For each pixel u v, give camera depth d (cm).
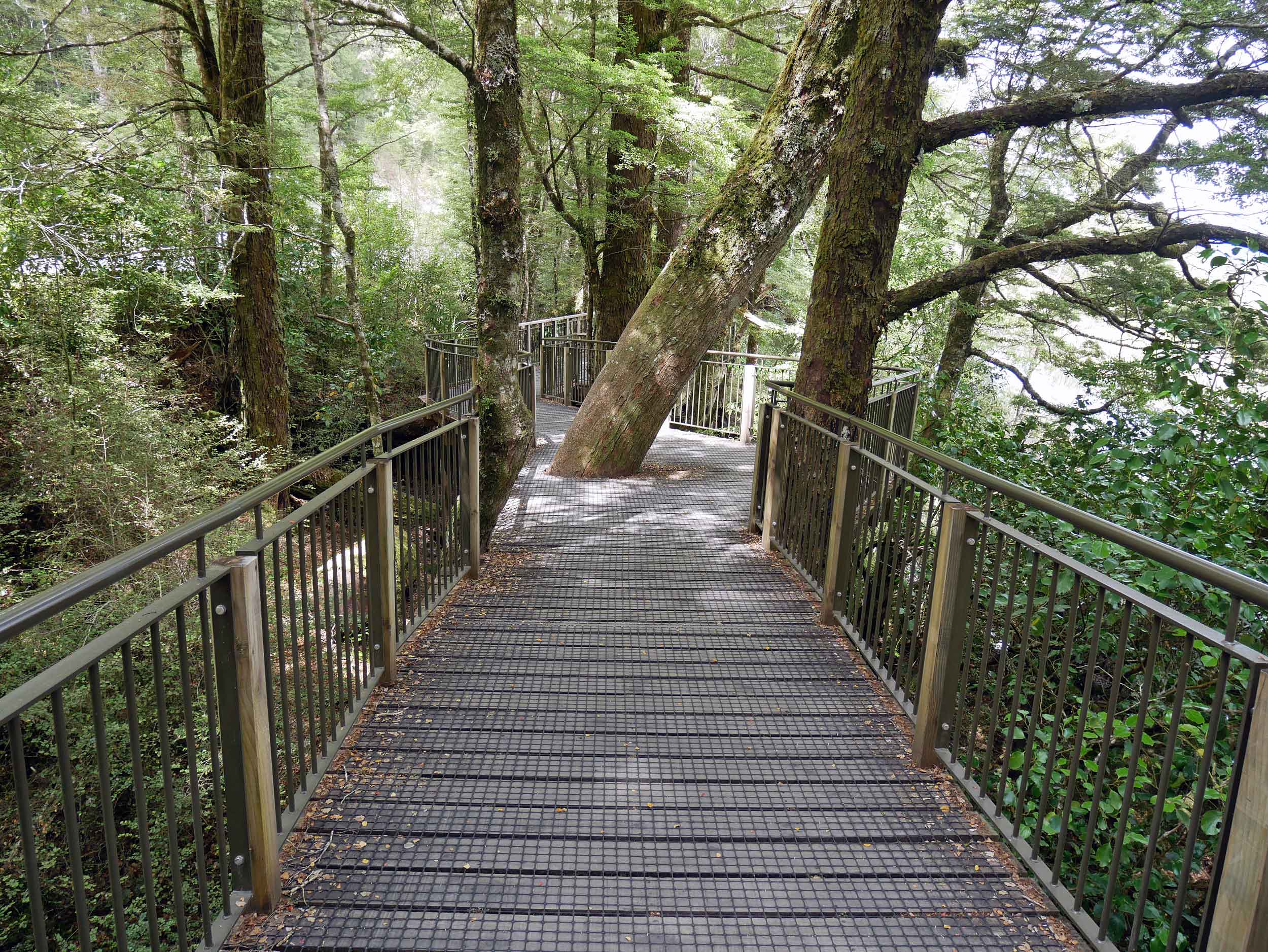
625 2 1284
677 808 256
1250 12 869
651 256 1412
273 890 205
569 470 756
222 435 880
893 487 342
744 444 960
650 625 409
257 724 194
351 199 1700
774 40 1470
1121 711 374
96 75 1117
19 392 667
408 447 364
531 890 216
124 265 740
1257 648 337
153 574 574
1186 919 315
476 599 440
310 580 583
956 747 279
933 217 1429
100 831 471
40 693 117
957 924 209
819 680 353
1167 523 420
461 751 286
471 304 1781
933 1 477
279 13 948
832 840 242
